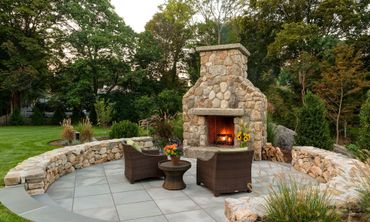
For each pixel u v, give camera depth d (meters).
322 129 6.35
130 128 8.60
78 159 5.85
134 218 3.19
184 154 7.34
